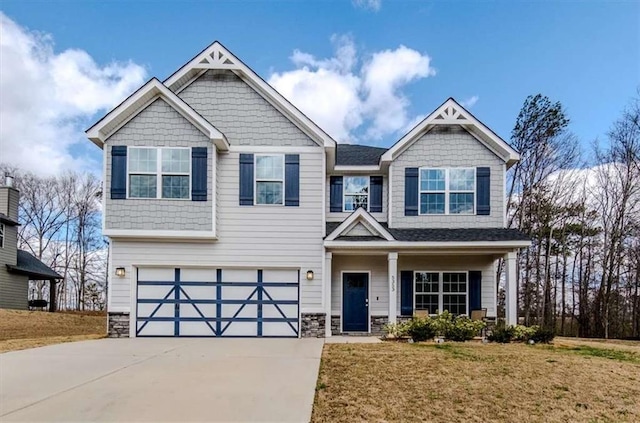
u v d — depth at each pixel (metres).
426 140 14.88
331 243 13.43
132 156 13.05
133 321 13.21
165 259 13.34
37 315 21.03
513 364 8.62
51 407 5.94
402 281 15.13
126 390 6.72
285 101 13.77
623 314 24.17
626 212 23.80
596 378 7.85
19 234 38.06
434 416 5.93
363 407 6.14
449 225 14.59
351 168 15.59
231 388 6.86
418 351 9.84
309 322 13.43
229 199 13.68
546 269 25.41
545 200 25.92
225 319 13.44
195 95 14.05
